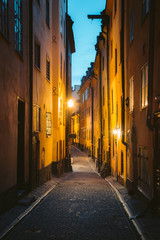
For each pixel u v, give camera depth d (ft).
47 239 17.85
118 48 50.49
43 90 44.93
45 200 30.68
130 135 38.06
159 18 23.65
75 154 154.71
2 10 23.58
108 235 18.93
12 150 26.07
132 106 37.78
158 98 23.08
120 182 46.80
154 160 24.70
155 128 24.57
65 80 80.69
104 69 75.72
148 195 27.20
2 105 23.24
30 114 35.04
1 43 23.03
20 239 17.80
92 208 26.91
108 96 65.67
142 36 30.76
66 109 77.15
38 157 40.16
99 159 81.61
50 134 50.14
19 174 31.76
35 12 38.42
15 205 26.76
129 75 39.52
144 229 19.74
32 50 35.68
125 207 27.14
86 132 150.00
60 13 66.18
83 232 19.43
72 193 35.55
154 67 25.11
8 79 25.04
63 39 74.33
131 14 37.88
